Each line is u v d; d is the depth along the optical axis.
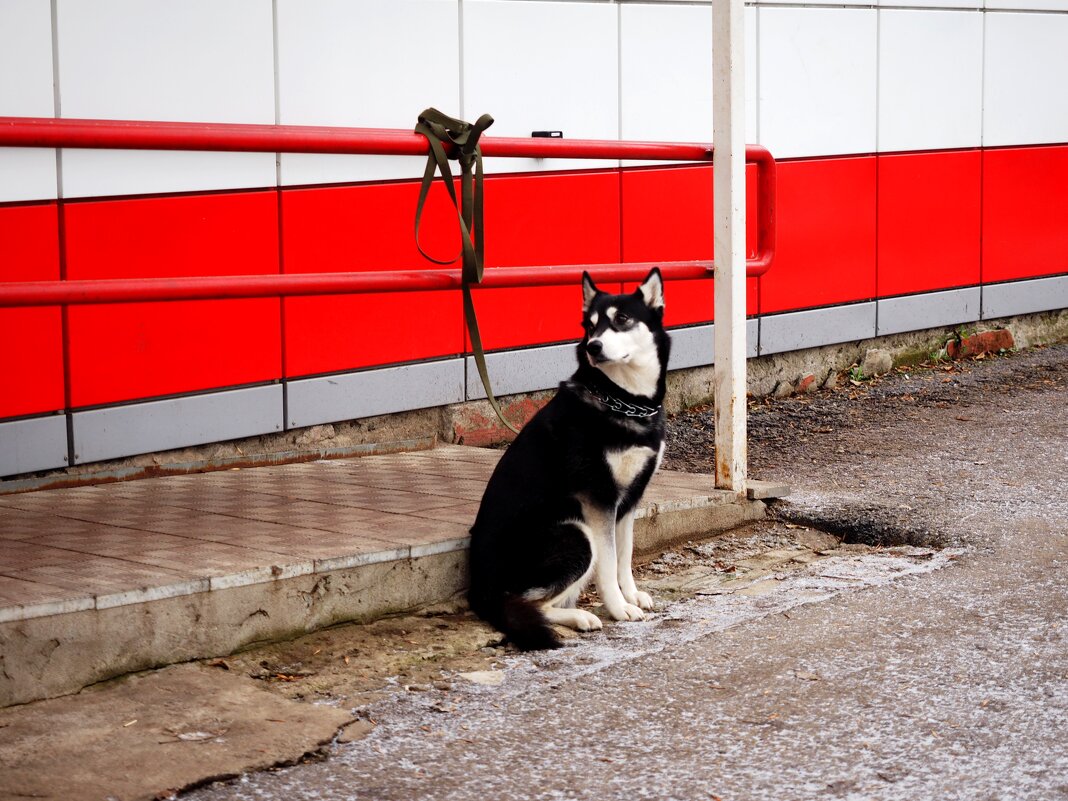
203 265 6.25
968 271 10.24
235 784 3.32
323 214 6.68
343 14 6.69
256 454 6.57
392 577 4.71
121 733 3.58
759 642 4.39
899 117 9.55
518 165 7.41
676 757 3.47
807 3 8.80
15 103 5.62
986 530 5.68
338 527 5.06
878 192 9.48
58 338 5.81
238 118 6.36
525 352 7.68
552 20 7.57
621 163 7.98
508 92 7.42
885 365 9.76
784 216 8.84
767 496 6.16
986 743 3.51
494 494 4.85
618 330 4.73
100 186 5.88
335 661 4.30
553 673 4.21
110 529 5.00
